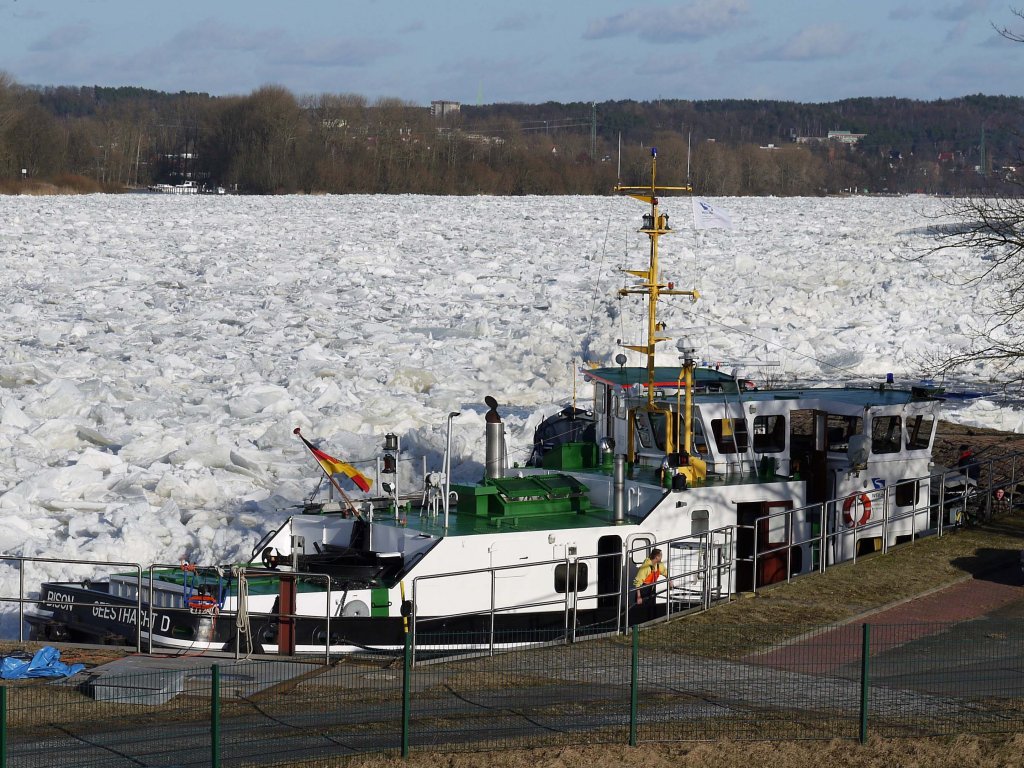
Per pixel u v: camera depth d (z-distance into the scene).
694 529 46.25
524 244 198.62
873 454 51.81
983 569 49.09
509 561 42.69
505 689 36.84
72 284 150.50
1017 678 37.09
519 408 90.81
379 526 44.44
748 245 189.50
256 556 46.56
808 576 48.28
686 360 47.19
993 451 70.62
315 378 98.12
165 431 79.06
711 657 39.44
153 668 38.03
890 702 35.25
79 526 59.94
